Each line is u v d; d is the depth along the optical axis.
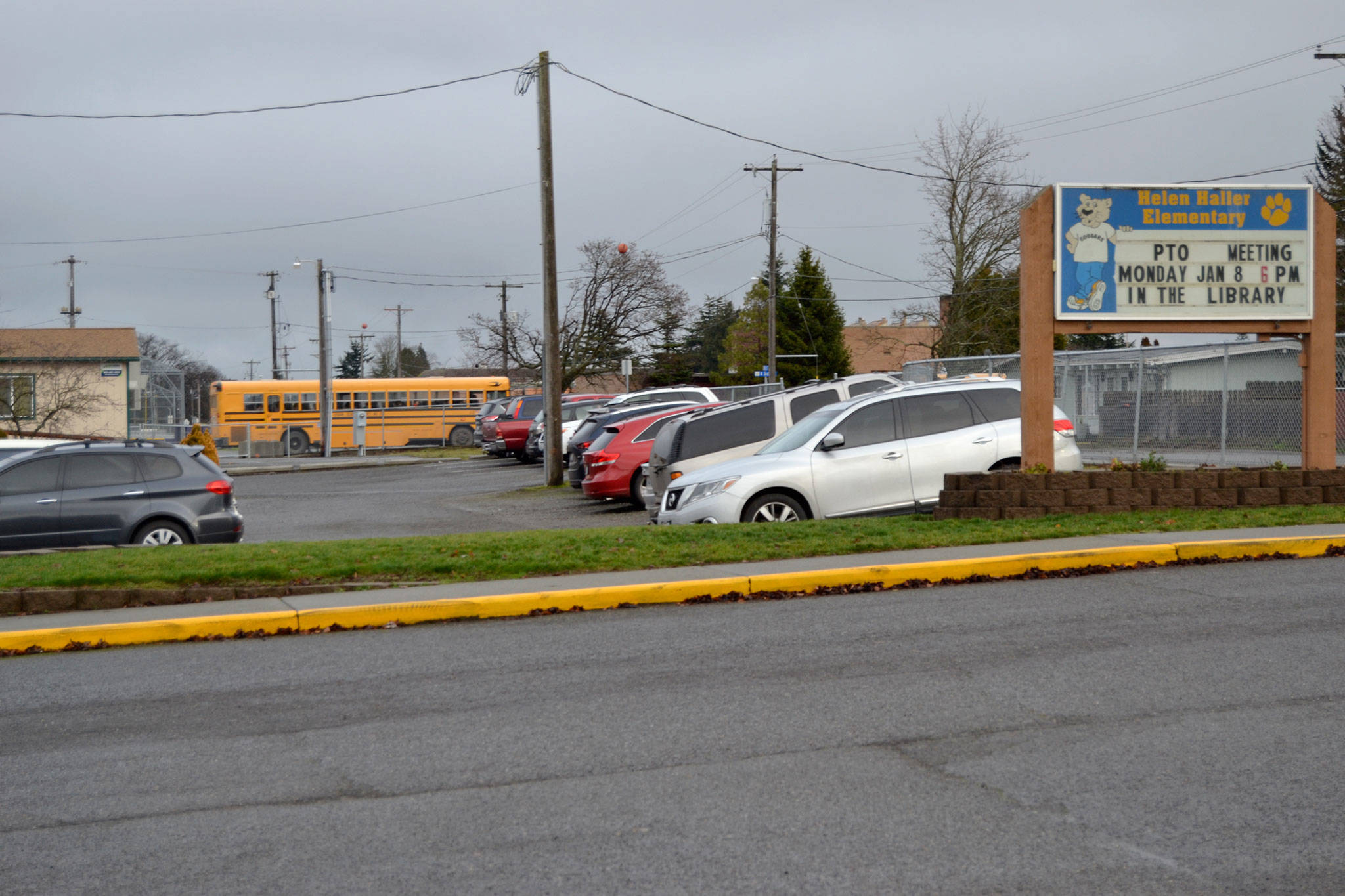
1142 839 4.54
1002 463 14.07
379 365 135.12
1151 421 19.95
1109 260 13.42
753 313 76.31
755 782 5.34
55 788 5.57
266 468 39.41
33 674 8.29
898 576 10.50
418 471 37.06
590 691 7.12
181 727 6.66
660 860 4.47
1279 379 17.70
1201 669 7.04
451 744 6.09
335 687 7.52
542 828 4.85
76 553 12.22
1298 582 9.70
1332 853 4.36
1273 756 5.44
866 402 14.15
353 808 5.16
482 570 11.20
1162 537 11.48
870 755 5.67
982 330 50.59
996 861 4.37
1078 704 6.41
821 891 4.15
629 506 21.20
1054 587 10.06
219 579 10.91
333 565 11.37
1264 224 13.66
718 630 8.84
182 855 4.68
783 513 13.59
